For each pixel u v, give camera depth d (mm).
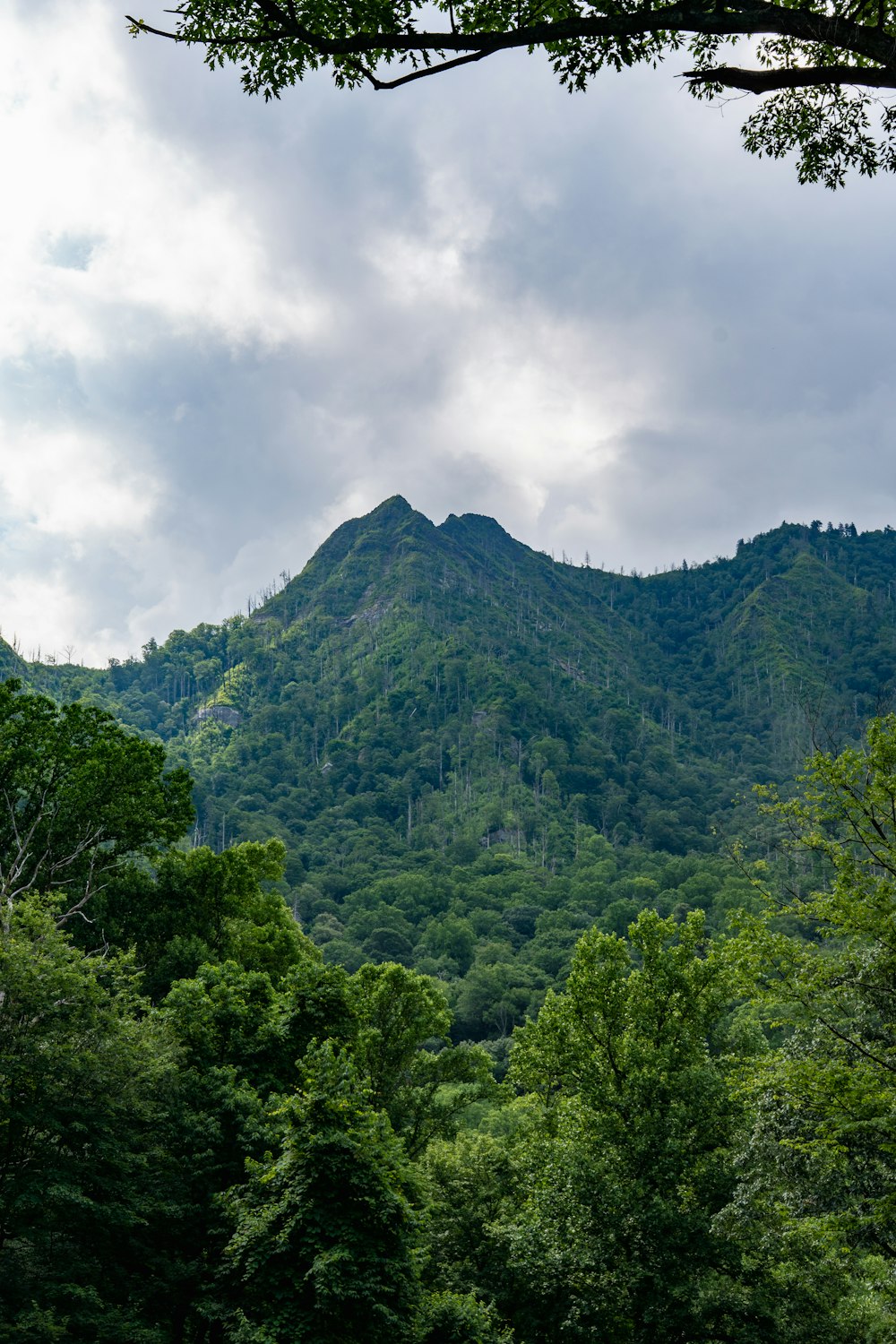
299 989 28750
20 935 23391
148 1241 23000
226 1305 21297
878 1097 17625
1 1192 20312
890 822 19797
